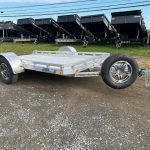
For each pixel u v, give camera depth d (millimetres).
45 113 4301
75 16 17516
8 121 3961
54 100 4988
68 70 4922
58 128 3727
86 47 17094
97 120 4012
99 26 17469
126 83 4996
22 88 5836
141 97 5184
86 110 4438
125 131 3631
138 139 3400
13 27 23328
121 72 4980
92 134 3543
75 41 19984
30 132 3600
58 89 5746
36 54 7977
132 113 4309
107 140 3373
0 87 5949
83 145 3248
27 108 4531
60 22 18297
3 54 6117
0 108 4520
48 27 20953
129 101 4930
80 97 5180
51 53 7547
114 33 18281
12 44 21734
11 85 6109
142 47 16469
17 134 3539
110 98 5113
